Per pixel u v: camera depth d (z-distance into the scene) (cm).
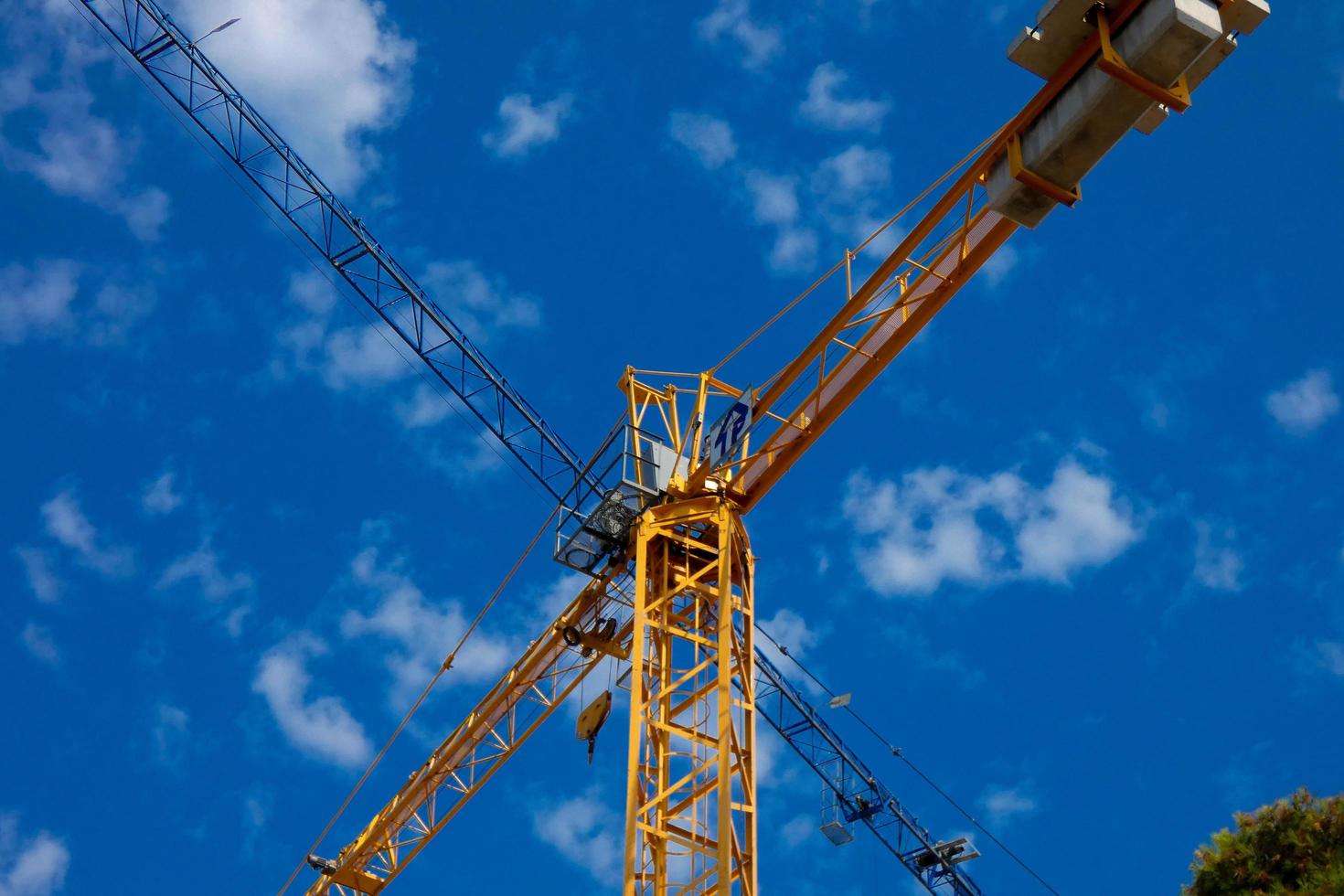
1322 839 3516
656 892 5197
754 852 5197
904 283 5409
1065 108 3975
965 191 5006
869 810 9081
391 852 8050
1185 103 3838
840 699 9025
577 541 6175
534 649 6994
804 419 5719
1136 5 3803
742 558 5838
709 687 5509
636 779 5322
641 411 6309
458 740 7494
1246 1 3706
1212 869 3609
